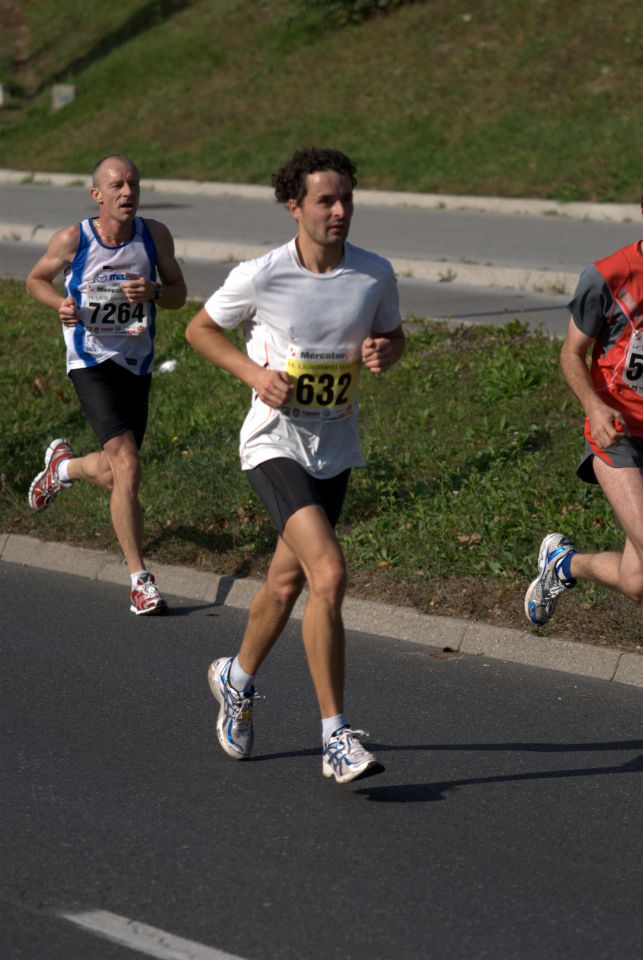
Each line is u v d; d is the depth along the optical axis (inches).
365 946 479.8
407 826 586.6
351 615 892.0
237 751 661.3
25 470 1216.2
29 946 482.3
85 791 628.4
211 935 489.1
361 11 3528.5
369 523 1009.5
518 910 507.2
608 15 3144.7
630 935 487.8
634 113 2775.6
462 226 2320.4
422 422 1193.4
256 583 946.1
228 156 3122.5
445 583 901.2
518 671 802.8
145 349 940.0
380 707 746.2
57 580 1015.6
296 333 605.9
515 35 3196.4
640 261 630.5
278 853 558.9
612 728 709.9
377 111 3120.1
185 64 3715.6
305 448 618.5
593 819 593.9
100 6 4517.7
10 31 4655.5
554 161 2655.0
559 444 1106.1
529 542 938.7
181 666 818.8
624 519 644.1
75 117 3671.3
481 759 668.7
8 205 2819.9
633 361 638.5
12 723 722.8
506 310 1584.6
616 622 819.4
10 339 1603.1
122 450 924.6
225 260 2102.6
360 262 612.7
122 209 904.9
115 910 509.4
